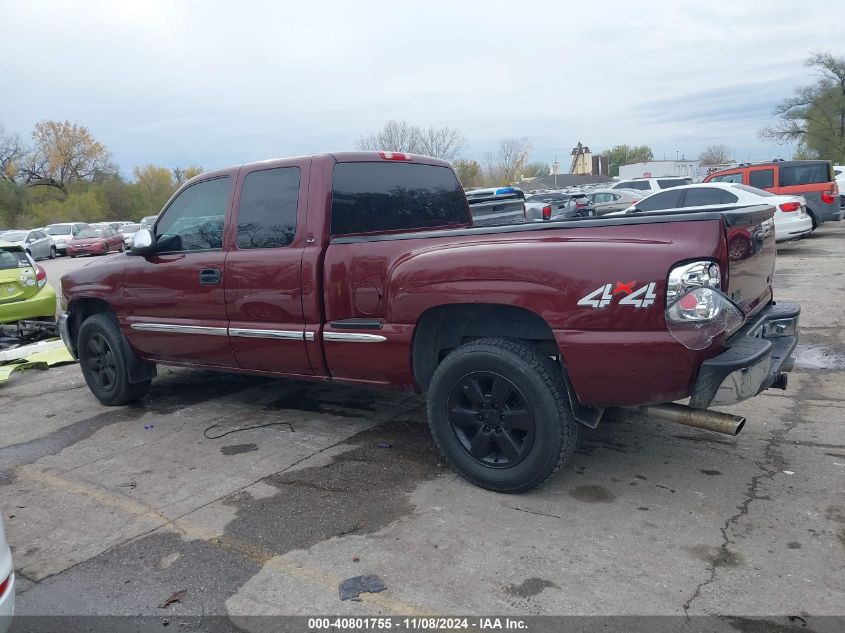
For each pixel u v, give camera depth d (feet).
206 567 10.42
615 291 10.44
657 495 12.00
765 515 11.10
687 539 10.50
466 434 12.66
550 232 11.37
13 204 170.71
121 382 18.58
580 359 10.80
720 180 53.62
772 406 16.44
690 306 10.07
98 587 10.05
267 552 10.74
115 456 15.35
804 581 9.29
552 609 8.96
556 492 12.30
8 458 15.64
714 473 12.78
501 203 24.67
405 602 9.28
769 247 13.23
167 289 16.66
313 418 17.17
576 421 11.85
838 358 20.47
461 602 9.21
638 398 10.82
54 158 206.39
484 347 11.89
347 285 13.48
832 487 11.96
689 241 10.21
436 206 17.13
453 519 11.48
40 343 28.22
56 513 12.58
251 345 15.26
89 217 183.11
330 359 13.98
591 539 10.64
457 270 11.74
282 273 14.34
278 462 14.38
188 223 16.56
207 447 15.56
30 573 10.54
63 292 19.75
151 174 227.81
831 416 15.52
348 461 14.21
